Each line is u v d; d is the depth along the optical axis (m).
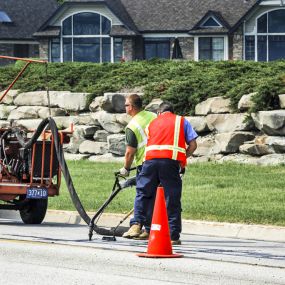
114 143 75.12
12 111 85.44
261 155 67.56
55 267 31.14
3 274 29.62
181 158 37.41
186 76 80.75
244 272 30.70
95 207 49.41
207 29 158.88
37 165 45.34
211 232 43.75
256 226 42.59
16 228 44.25
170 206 37.47
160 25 162.50
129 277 29.28
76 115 80.81
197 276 29.72
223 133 69.69
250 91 71.19
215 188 56.00
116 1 167.88
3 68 93.75
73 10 167.38
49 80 88.38
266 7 157.12
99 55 167.38
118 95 76.75
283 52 157.38
